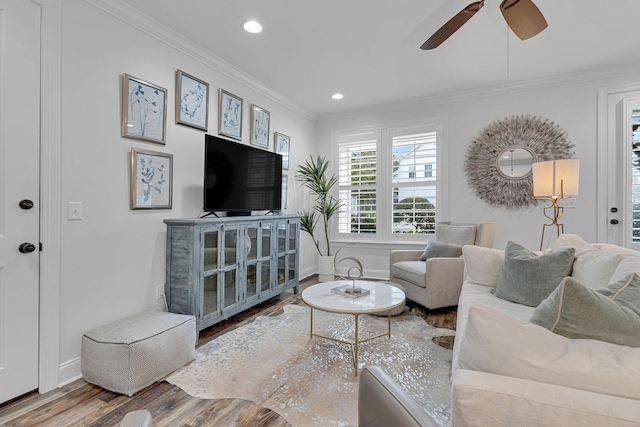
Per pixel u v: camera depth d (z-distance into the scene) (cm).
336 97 421
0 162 171
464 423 74
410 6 233
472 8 180
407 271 341
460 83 375
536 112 369
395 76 355
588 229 348
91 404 174
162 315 227
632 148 328
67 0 197
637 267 147
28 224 181
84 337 198
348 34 270
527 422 70
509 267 219
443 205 420
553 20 248
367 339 239
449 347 241
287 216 374
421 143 433
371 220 470
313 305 219
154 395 182
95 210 213
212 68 312
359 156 479
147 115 247
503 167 384
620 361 76
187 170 285
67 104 198
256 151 348
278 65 328
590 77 342
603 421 65
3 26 170
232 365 215
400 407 74
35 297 184
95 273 213
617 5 230
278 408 170
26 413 166
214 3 229
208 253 264
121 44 230
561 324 93
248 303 311
